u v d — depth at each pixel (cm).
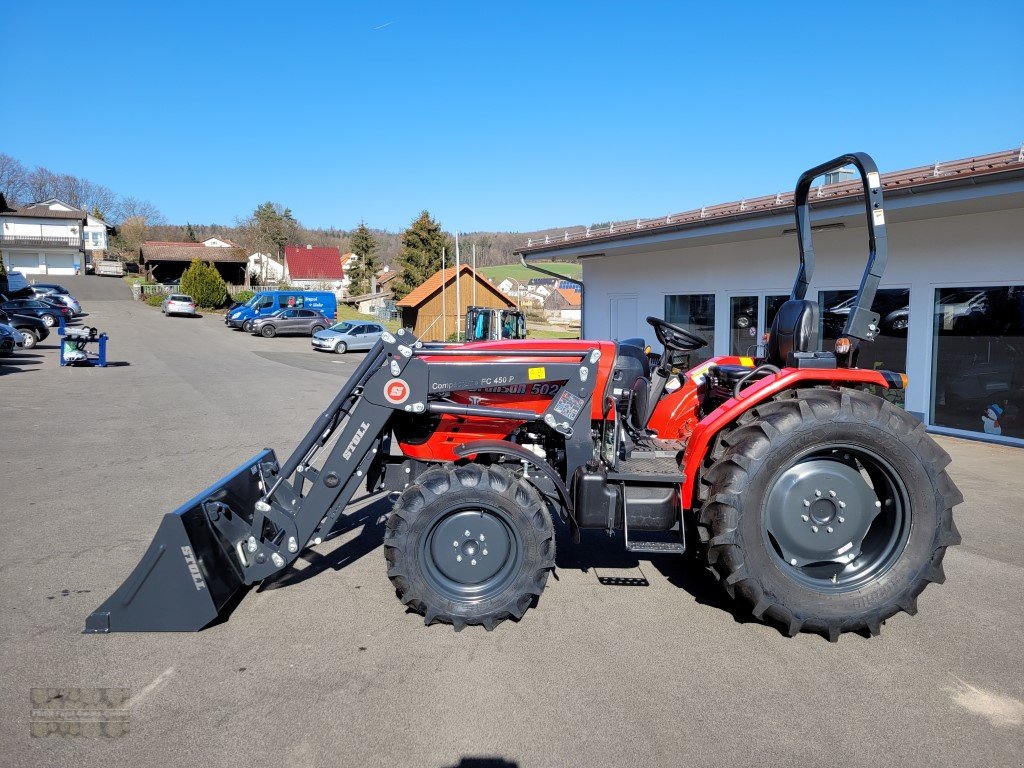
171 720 274
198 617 348
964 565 448
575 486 368
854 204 829
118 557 455
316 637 346
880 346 968
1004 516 549
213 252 6388
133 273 7675
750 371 405
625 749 257
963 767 248
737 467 340
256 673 311
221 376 1612
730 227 1013
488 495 346
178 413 1071
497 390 402
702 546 382
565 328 4912
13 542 483
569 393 375
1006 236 811
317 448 404
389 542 347
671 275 1350
